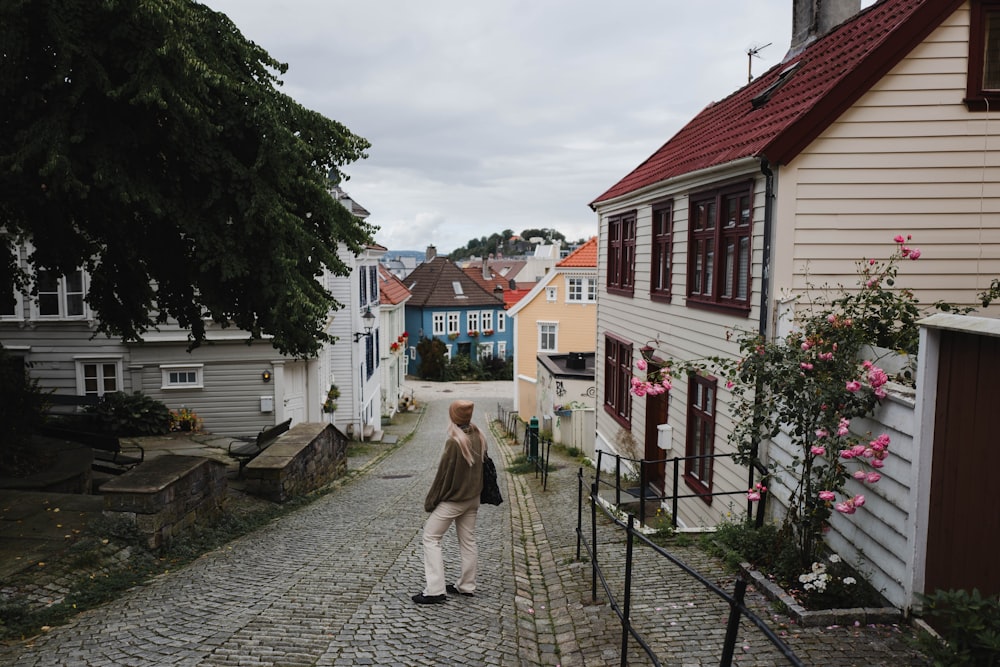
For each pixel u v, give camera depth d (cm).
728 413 953
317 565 755
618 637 548
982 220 814
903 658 468
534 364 3938
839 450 566
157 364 1961
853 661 466
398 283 4797
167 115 828
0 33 723
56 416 1764
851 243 821
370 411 2947
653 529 916
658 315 1303
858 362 603
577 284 3903
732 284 962
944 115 805
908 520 521
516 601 662
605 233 1769
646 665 492
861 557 596
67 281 1886
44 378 1911
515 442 2659
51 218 970
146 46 770
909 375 566
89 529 744
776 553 661
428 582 618
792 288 827
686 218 1148
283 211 917
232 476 1345
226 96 880
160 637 518
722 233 1000
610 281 1716
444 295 6538
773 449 815
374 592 650
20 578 632
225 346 1981
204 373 1986
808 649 488
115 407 1869
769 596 600
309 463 1357
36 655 484
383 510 1155
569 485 1463
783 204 818
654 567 738
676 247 1200
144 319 1236
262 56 973
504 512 1195
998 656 369
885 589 557
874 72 799
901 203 815
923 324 496
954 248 816
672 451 1208
